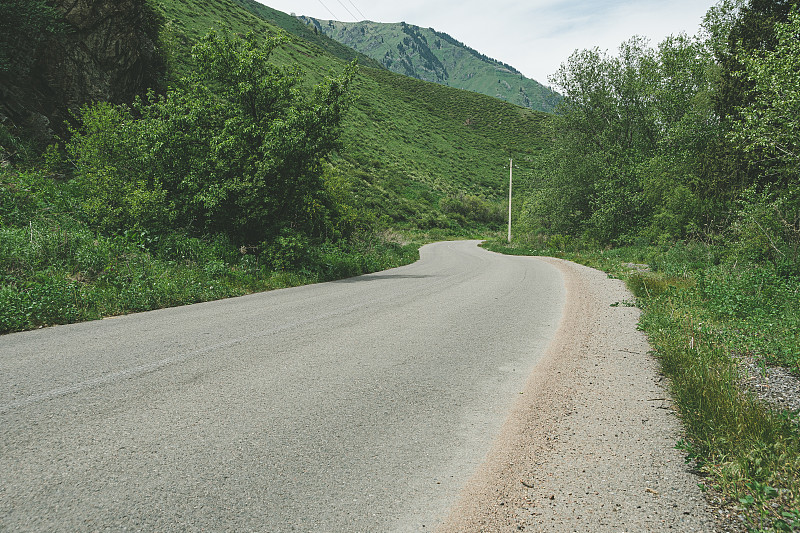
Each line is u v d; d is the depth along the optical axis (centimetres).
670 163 2352
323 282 1302
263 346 516
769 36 1619
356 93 1452
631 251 2391
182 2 6844
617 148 2806
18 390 355
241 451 266
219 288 957
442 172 7700
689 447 280
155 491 221
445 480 244
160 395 353
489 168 8562
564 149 3138
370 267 1758
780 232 1264
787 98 1098
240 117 1355
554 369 458
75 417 306
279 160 1309
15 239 904
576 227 3256
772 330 595
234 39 1435
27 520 193
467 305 859
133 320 668
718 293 793
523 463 266
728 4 2089
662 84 2552
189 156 1313
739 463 248
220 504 212
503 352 521
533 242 3653
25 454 253
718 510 221
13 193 1134
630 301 912
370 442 286
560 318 741
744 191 1336
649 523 209
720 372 414
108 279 880
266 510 210
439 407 349
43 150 1573
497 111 11125
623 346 557
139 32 2239
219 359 457
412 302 884
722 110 1892
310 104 1434
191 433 287
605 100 2919
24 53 1611
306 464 255
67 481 226
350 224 2292
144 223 1207
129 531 190
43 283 774
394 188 6278
